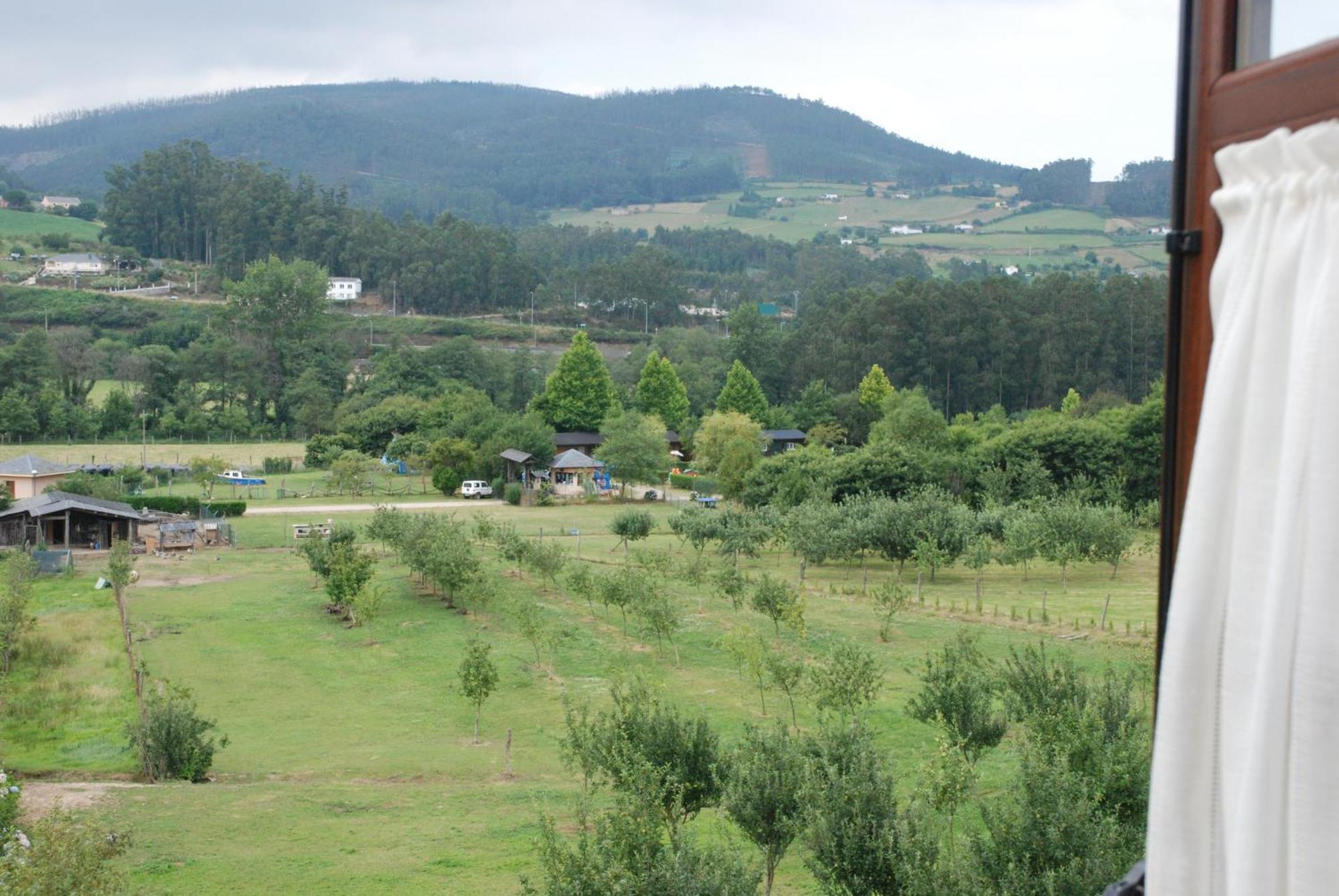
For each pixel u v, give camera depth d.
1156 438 69.94
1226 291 2.46
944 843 17.67
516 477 90.81
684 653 39.12
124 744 29.00
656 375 114.50
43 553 54.50
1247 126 2.48
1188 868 2.47
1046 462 70.31
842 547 52.94
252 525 70.19
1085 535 50.41
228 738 28.62
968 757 22.27
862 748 16.89
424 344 171.38
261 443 121.19
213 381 128.75
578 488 88.50
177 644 40.25
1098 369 124.25
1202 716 2.46
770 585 40.66
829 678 27.88
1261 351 2.34
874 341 127.00
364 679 36.34
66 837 15.05
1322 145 2.21
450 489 88.56
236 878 19.88
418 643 40.81
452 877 20.05
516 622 43.75
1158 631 2.93
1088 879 12.96
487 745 29.58
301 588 50.22
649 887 14.01
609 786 25.31
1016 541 50.69
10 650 37.28
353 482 86.44
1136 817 15.84
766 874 19.48
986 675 23.38
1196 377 2.71
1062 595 47.47
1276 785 2.26
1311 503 2.20
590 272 198.38
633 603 41.31
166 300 180.25
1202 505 2.43
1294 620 2.24
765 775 17.38
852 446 106.44
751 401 112.44
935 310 125.44
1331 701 2.15
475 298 198.88
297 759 28.41
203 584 51.22
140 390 126.69
